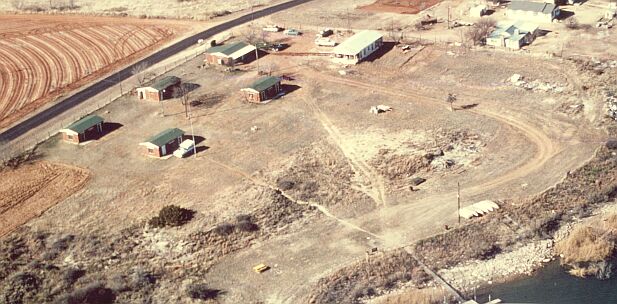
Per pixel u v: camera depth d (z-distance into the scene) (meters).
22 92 148.88
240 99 140.00
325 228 102.81
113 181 115.12
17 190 113.69
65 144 127.38
